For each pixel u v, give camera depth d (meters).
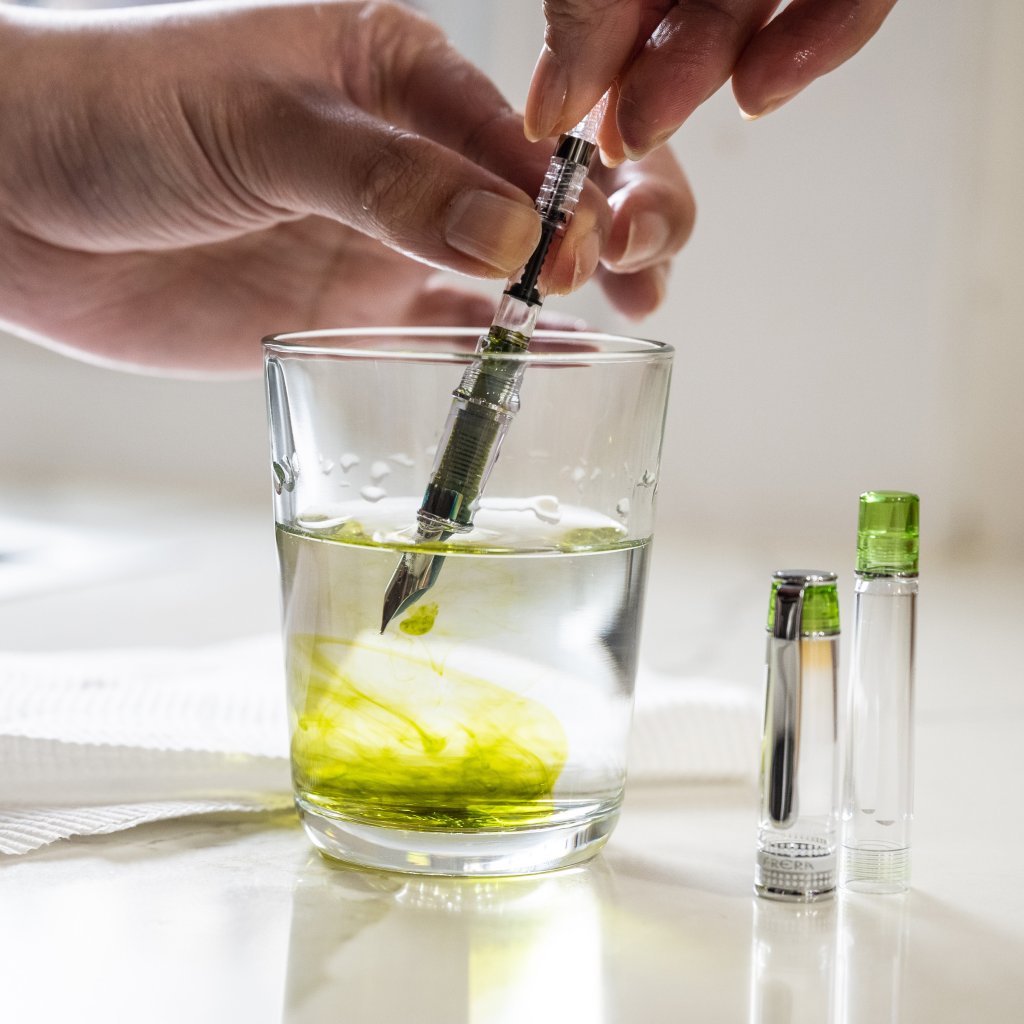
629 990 0.48
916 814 0.57
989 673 0.71
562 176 0.53
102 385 1.29
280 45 0.60
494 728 0.51
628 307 0.64
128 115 0.60
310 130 0.56
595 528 0.51
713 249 1.07
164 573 0.92
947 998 0.48
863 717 0.52
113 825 0.54
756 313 1.07
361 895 0.51
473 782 0.51
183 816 0.55
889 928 0.50
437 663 0.51
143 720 0.58
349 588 0.51
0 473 1.31
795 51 0.53
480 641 0.51
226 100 0.58
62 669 0.64
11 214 0.65
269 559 0.97
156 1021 0.46
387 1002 0.47
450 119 0.62
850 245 1.04
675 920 0.51
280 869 0.53
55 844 0.54
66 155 0.62
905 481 1.05
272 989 0.48
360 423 0.51
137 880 0.52
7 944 0.49
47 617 0.79
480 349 0.53
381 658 0.51
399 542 0.50
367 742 0.51
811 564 0.98
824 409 1.07
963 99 1.01
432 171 0.54
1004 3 0.99
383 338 0.55
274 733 0.58
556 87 0.52
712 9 0.53
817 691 0.51
